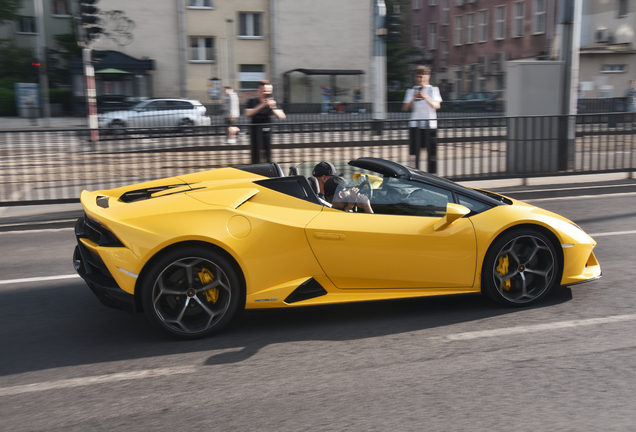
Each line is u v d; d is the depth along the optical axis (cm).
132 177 934
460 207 409
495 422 285
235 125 913
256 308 402
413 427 281
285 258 399
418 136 952
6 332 418
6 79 3962
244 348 381
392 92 4725
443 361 355
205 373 345
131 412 301
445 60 5266
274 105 1045
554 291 483
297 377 338
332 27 3981
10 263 604
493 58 4628
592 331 397
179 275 389
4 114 3569
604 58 3697
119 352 379
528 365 347
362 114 3328
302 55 3966
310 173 457
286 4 3881
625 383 323
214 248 388
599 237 665
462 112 3781
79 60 3484
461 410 297
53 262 606
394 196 430
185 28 3734
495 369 342
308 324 422
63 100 3666
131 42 3653
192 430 283
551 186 960
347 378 335
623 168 1024
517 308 444
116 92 3606
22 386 333
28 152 890
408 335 397
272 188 421
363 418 291
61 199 839
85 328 423
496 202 450
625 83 3762
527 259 442
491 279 434
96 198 446
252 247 391
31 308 468
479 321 420
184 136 920
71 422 293
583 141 1002
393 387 323
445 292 430
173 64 3744
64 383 336
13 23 4219
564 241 444
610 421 285
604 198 908
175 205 398
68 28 4306
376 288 423
